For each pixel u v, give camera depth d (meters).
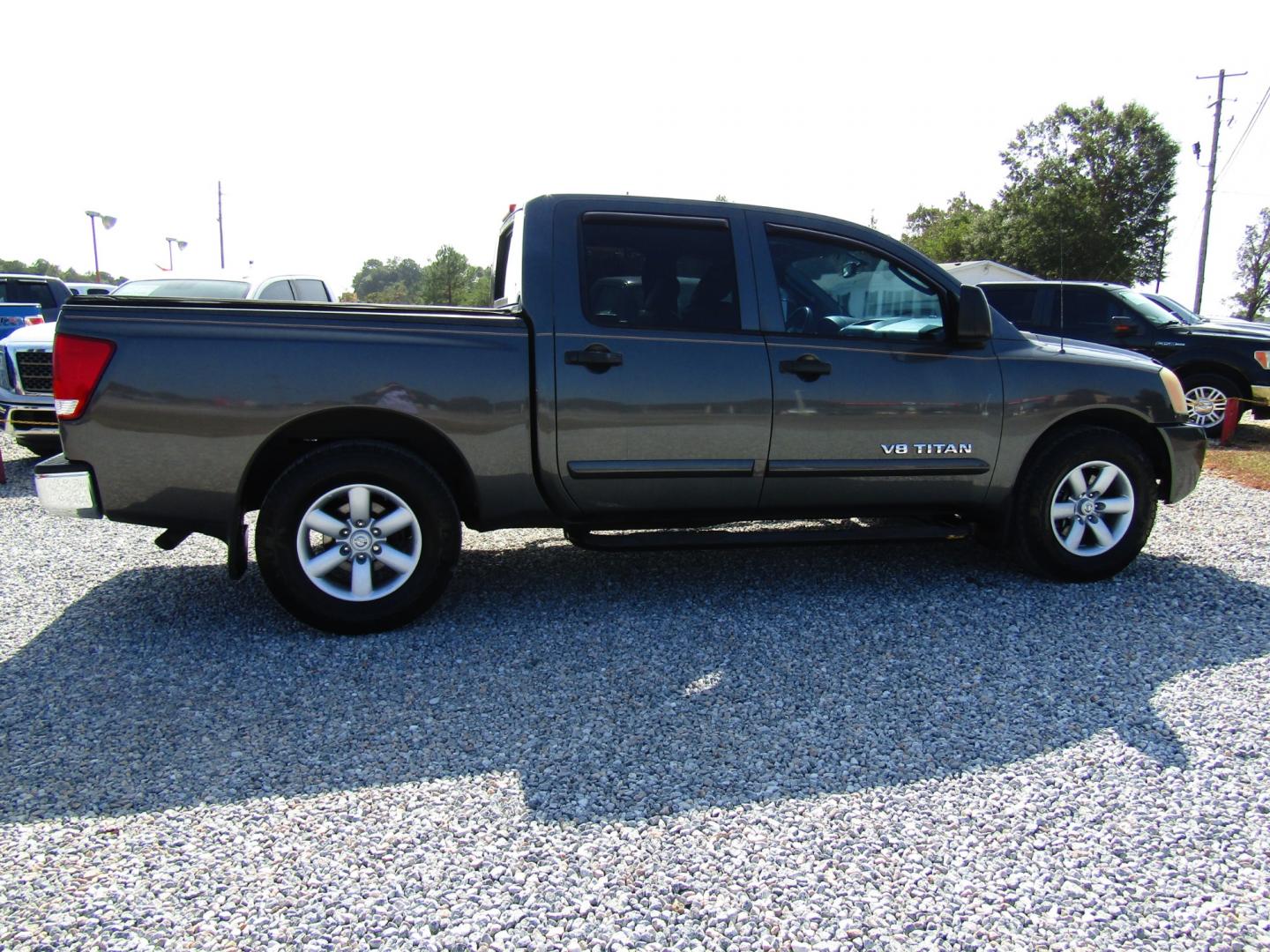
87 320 3.70
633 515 4.32
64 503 3.74
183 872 2.31
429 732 3.10
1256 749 2.97
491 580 4.87
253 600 4.52
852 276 4.49
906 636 4.01
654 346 4.14
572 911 2.16
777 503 4.43
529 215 4.19
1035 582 4.80
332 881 2.28
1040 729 3.12
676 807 2.62
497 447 4.04
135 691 3.42
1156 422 4.84
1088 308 11.28
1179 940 2.06
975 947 2.04
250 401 3.77
